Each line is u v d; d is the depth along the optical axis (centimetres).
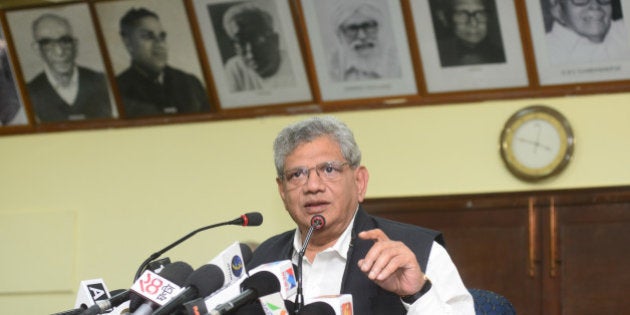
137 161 1082
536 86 923
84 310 385
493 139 944
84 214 1098
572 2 894
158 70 1050
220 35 1012
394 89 972
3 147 1134
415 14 941
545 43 909
